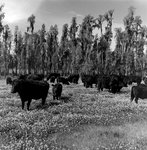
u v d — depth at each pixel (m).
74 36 65.50
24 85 12.38
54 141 6.96
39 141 6.93
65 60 70.38
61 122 9.66
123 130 8.43
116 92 24.31
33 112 11.65
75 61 63.41
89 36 61.12
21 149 6.25
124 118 10.59
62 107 13.27
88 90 25.67
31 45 68.19
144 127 8.84
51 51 70.94
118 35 62.47
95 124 9.36
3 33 66.12
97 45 60.88
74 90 24.89
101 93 23.00
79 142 6.95
